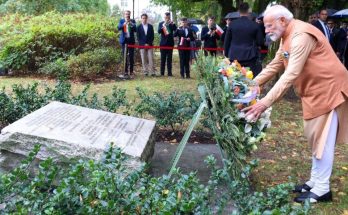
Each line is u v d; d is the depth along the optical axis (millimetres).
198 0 19562
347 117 3932
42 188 2500
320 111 3869
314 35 3688
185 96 6082
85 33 13109
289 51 3793
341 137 3986
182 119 5918
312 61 3766
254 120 3484
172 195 2219
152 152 4461
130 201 2209
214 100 3703
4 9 20781
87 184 2346
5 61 12297
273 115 7777
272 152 5699
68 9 21750
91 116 4547
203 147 5625
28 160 2629
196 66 4195
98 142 3779
